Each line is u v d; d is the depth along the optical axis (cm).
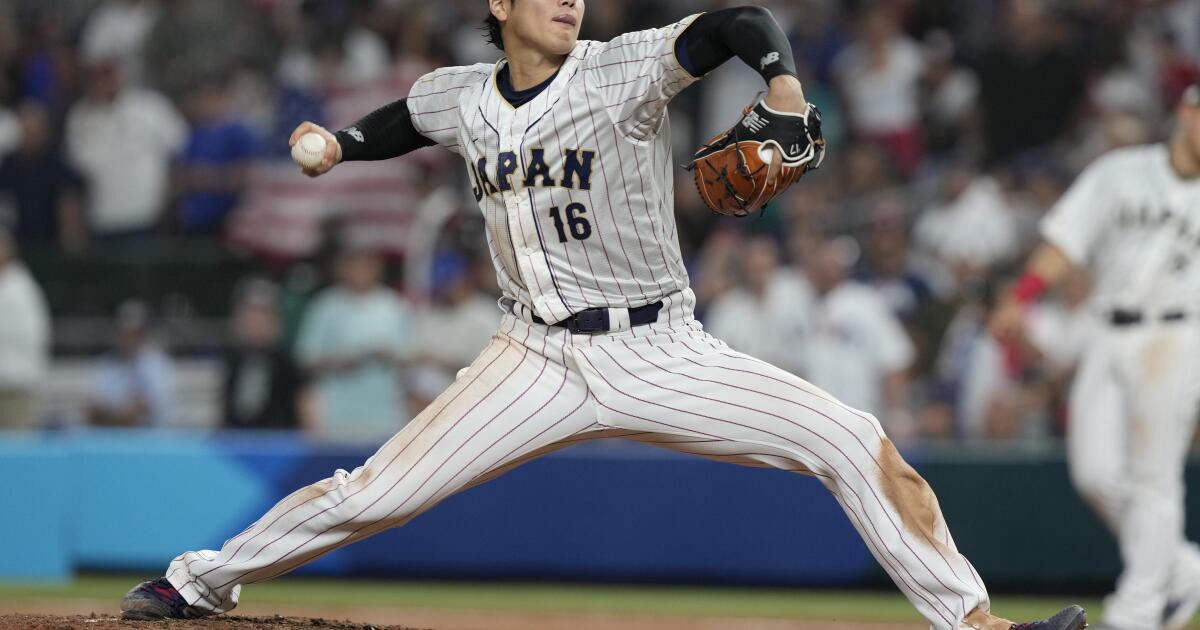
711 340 1355
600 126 1250
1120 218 2283
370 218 3897
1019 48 4206
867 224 3878
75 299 3938
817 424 1310
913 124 4141
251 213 4025
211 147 4134
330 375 3406
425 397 3369
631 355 1321
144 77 4425
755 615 2598
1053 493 2841
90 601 2661
